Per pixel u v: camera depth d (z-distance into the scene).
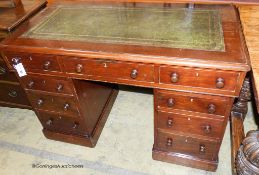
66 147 2.09
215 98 1.36
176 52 1.26
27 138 2.21
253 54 1.22
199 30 1.42
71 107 1.79
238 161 1.35
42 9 1.94
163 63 1.24
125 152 2.00
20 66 1.59
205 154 1.71
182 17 1.58
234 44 1.28
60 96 1.73
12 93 2.19
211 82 1.27
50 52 1.41
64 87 1.65
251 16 1.56
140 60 1.26
